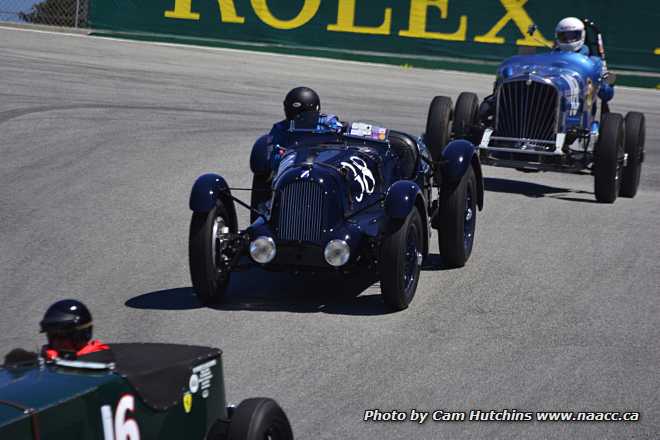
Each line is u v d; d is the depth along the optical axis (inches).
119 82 3243.1
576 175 2449.6
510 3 4101.9
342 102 3179.1
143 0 4360.2
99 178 2027.6
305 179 1284.4
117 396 674.8
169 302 1327.5
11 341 1160.2
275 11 4288.9
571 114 2084.2
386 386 1055.6
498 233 1765.5
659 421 997.2
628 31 4020.7
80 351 719.7
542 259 1604.3
